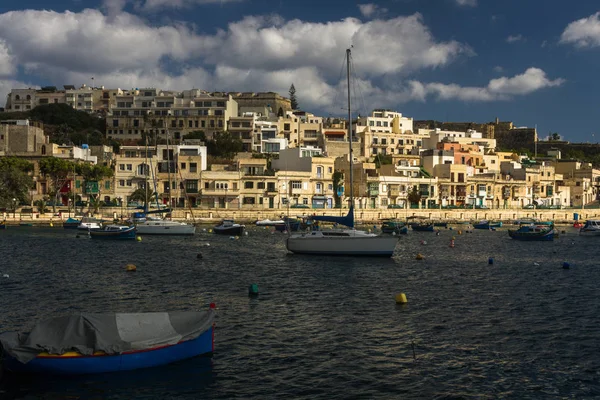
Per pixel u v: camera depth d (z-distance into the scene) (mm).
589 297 41438
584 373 25406
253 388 23500
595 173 189625
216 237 91625
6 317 33375
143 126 180375
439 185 156250
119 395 22641
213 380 24172
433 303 38875
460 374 25141
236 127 177875
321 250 64000
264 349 28141
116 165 133375
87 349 23391
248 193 134250
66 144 160375
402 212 139750
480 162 179125
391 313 35781
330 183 140875
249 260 60781
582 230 109562
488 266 58719
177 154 134000
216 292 42188
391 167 156625
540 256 69688
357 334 30875
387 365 26156
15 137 144500
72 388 22969
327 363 26344
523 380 24562
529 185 173625
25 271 50406
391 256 64125
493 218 150750
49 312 34938
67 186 130000
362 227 116125
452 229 122062
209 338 26578
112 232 84938
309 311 36125
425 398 22719
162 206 123188
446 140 191875
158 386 23453
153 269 53250
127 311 35625
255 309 36594
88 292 41281
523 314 35812
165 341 24766
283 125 187875
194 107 179250
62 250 68562
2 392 22484
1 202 111000
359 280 48125
